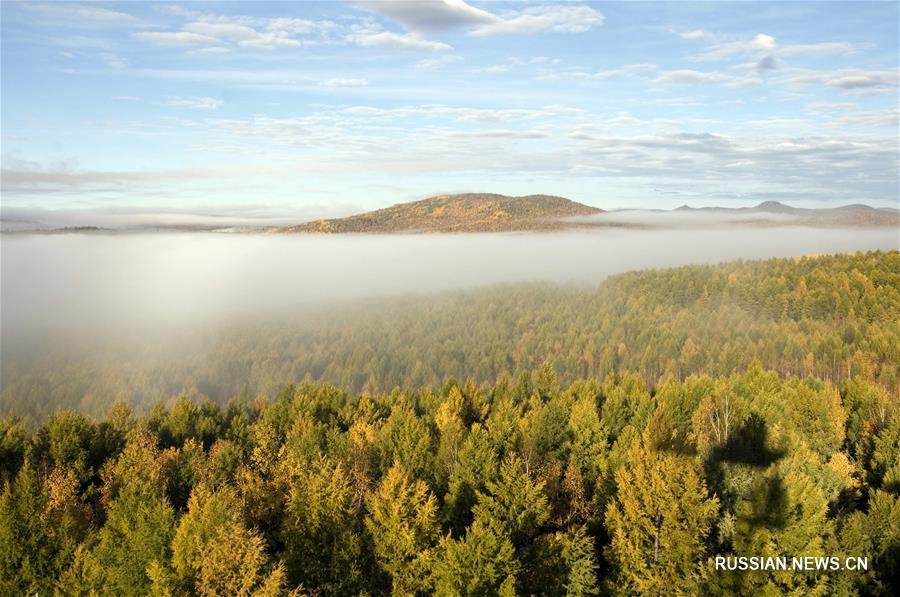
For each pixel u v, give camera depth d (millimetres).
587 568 30641
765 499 28188
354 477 43656
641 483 30688
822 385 77938
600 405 78125
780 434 46188
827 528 28844
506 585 26969
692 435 47969
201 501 31219
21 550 32750
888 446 52188
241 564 26516
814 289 179750
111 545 32438
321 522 30891
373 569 31141
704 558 29047
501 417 64438
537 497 34531
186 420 73812
